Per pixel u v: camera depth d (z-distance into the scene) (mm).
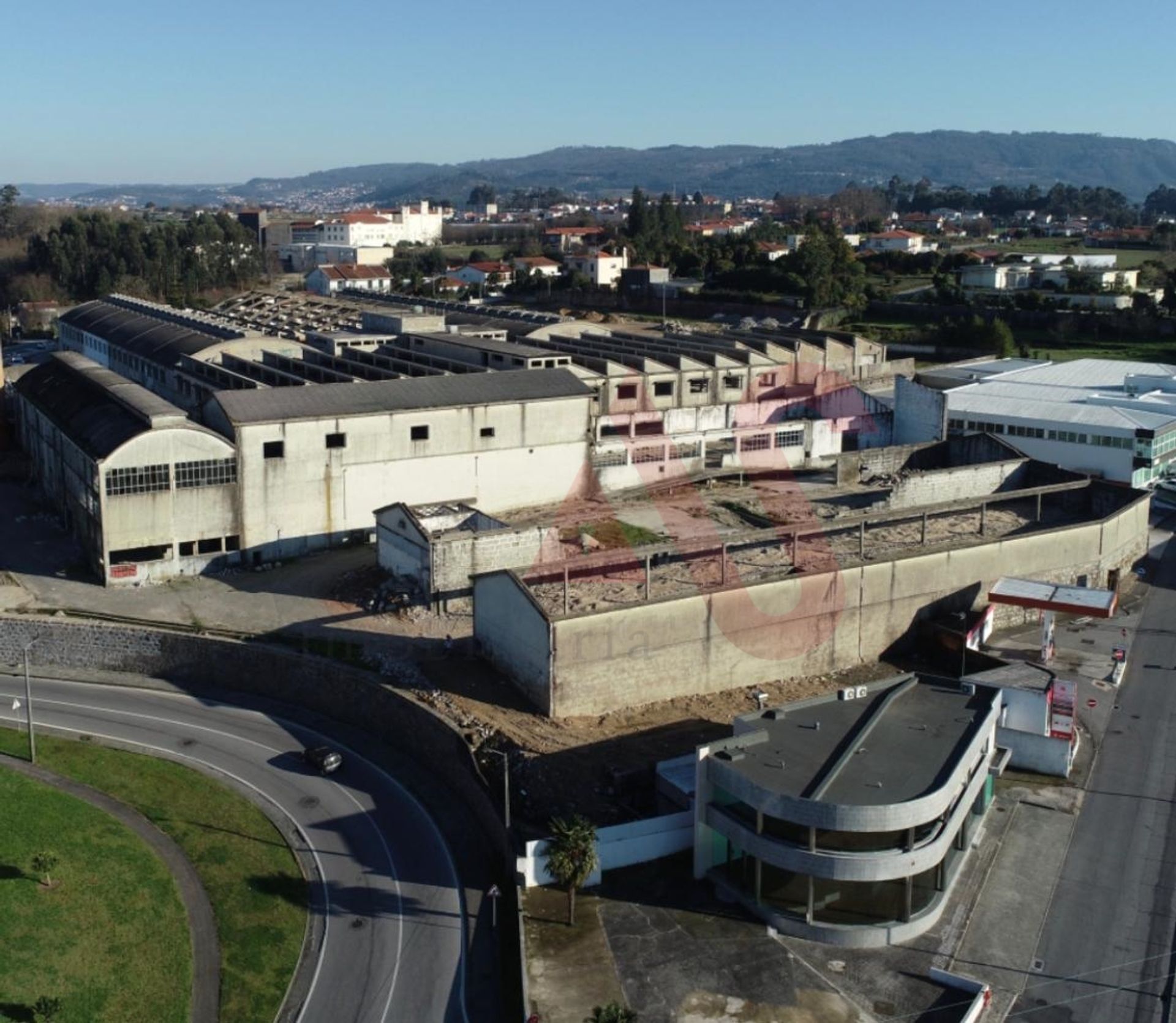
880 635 55562
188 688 54750
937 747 37938
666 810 40844
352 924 37156
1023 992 32344
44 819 42031
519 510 75188
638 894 37156
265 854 41031
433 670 51531
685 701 50312
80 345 127250
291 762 47750
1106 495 68188
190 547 63750
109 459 60156
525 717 47594
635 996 32406
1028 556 60281
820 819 34031
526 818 40812
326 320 128625
